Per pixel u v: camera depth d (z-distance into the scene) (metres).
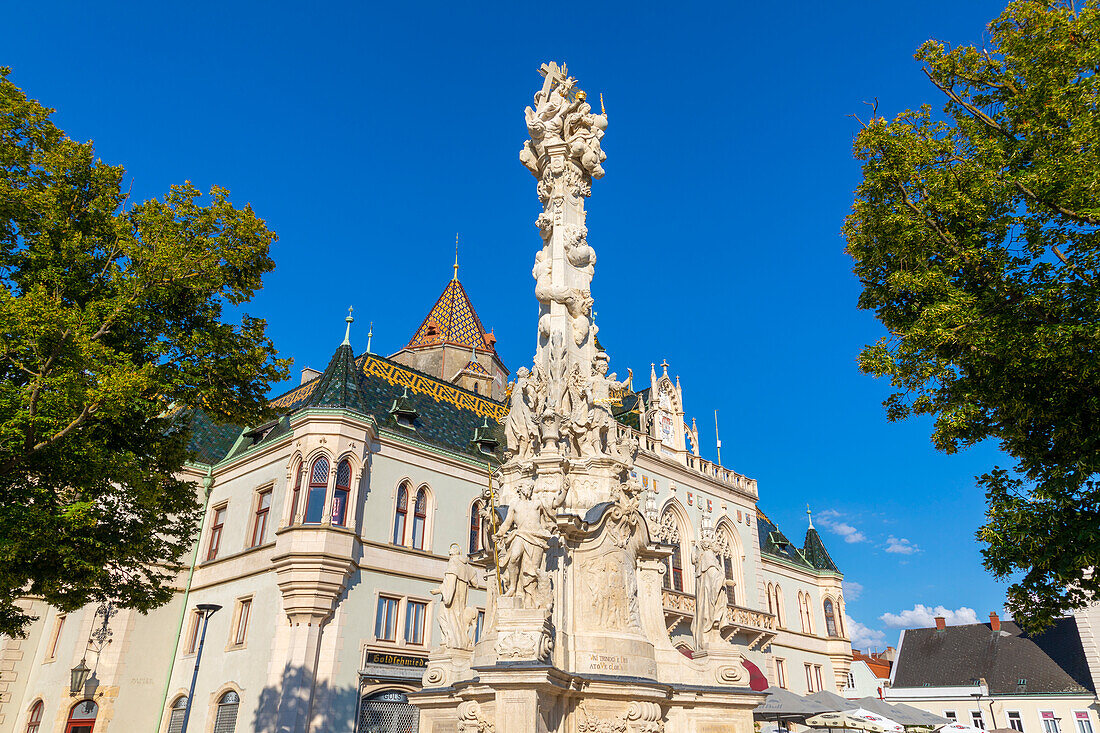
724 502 42.12
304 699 25.02
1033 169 12.09
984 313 11.79
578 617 12.48
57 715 29.09
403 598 29.02
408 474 30.95
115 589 16.20
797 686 45.91
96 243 15.29
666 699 12.17
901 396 13.64
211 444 35.25
